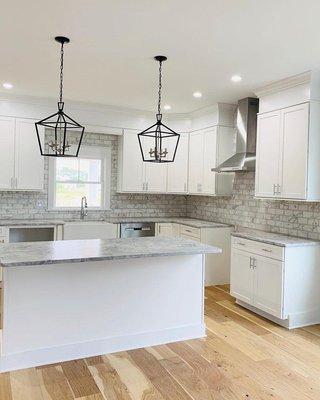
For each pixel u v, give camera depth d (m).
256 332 3.69
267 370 2.91
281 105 4.15
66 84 4.41
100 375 2.78
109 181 6.18
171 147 6.09
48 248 3.06
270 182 4.29
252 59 3.45
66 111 5.41
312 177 3.84
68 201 6.00
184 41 3.06
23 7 2.54
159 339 3.37
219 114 5.32
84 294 3.08
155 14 2.60
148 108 5.68
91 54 3.40
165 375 2.80
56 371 2.83
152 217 6.46
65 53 3.39
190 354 3.17
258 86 4.33
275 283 3.86
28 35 3.00
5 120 5.11
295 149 3.94
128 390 2.58
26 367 2.86
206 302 4.64
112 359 3.05
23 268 2.85
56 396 2.49
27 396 2.48
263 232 4.73
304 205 4.25
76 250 3.00
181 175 6.07
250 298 4.25
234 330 3.73
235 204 5.48
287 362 3.05
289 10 2.50
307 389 2.64
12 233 5.21
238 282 4.46
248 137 4.90
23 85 4.49
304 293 3.88
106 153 6.13
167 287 3.42
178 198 6.65
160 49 3.25
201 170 5.72
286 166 4.06
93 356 3.09
